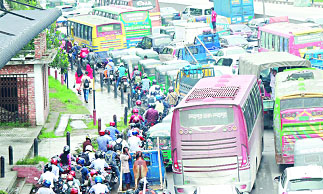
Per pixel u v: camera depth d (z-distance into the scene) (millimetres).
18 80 54281
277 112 44062
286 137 44031
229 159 38750
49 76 80688
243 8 109625
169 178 45750
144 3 110125
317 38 76375
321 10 135375
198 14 114062
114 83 70562
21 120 54625
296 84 45594
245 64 59875
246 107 40656
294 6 146500
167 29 100938
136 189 36562
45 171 37469
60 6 128500
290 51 76125
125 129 55094
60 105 65000
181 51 80125
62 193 36406
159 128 46219
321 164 41312
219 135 38688
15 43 37531
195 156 38875
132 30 97750
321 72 51219
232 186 34000
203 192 33219
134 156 42062
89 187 38250
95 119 57875
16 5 68000
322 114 43750
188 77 61750
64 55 73625
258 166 45500
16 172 41688
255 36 99500
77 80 71562
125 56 79375
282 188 35781
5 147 47250
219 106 38531
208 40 85250
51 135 52969
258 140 45344
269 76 59750
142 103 64938
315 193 34781
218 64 75938
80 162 39938
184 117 38906
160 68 69250
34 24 47375
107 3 126500
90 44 91438
